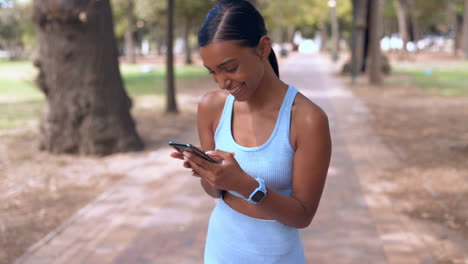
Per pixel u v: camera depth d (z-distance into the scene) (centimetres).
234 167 138
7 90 1725
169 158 730
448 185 575
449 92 1577
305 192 154
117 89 759
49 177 626
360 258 383
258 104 159
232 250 170
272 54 161
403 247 404
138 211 502
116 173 649
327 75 2369
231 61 141
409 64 3241
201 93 1645
